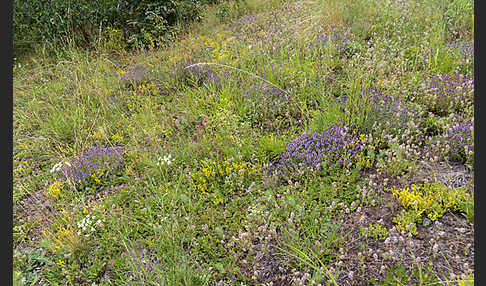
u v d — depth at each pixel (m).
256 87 5.27
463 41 5.58
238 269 3.04
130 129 5.32
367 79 4.59
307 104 5.07
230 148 4.35
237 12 9.98
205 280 2.95
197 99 5.55
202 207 3.78
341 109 4.57
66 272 3.24
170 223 3.38
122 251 3.48
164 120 5.32
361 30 6.61
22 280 3.22
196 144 4.60
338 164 3.83
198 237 3.43
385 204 3.38
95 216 3.74
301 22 7.33
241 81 5.77
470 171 3.47
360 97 4.41
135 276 3.04
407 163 3.65
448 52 5.28
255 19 8.79
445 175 3.52
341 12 7.23
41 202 4.35
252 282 2.98
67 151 5.12
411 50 5.72
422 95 4.63
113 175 4.50
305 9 8.43
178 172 4.32
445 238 2.94
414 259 2.80
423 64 5.25
